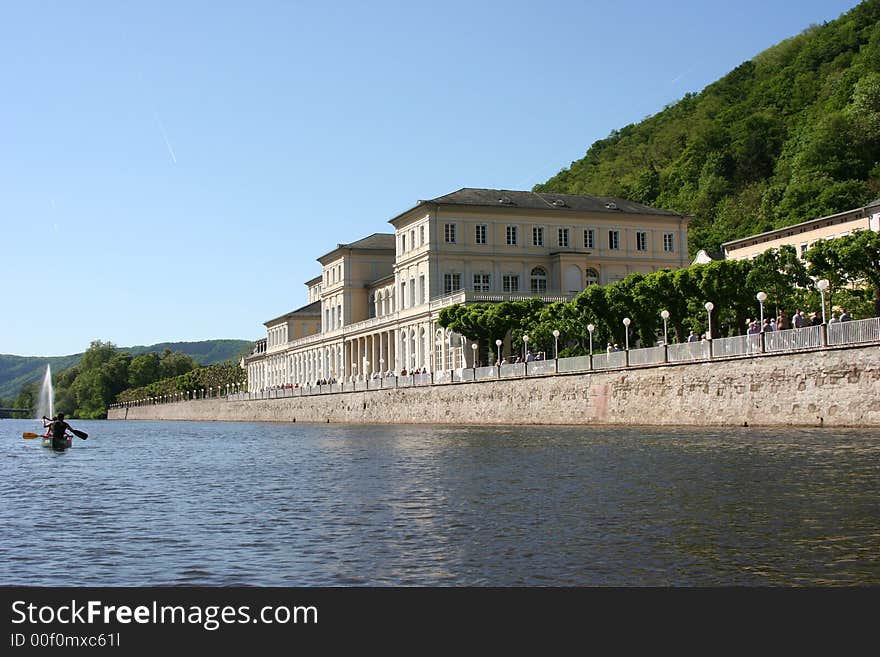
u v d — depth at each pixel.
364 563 17.22
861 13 165.12
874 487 23.66
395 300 127.69
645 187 179.75
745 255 91.31
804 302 63.34
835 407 42.56
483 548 18.08
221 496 28.12
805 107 157.75
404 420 90.25
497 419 72.38
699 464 30.34
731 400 48.72
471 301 102.75
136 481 34.44
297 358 171.38
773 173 154.75
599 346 75.25
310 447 53.88
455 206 113.62
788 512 20.56
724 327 69.06
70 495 29.70
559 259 114.69
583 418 61.56
